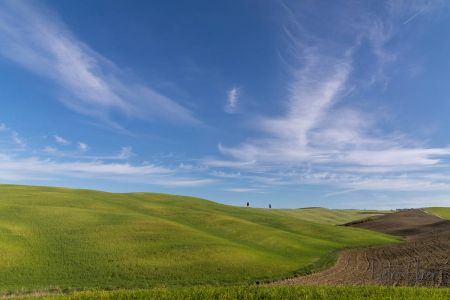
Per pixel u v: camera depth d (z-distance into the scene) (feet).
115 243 161.58
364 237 264.52
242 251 167.02
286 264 156.04
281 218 325.42
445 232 286.66
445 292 71.97
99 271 127.85
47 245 150.41
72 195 274.77
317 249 205.36
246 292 70.85
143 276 126.00
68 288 108.58
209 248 164.76
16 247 142.51
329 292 71.67
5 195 250.78
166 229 192.95
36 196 253.85
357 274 139.95
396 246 225.97
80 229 177.99
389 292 71.67
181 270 134.72
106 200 279.90
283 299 66.64
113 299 66.64
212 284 121.49
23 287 105.29
